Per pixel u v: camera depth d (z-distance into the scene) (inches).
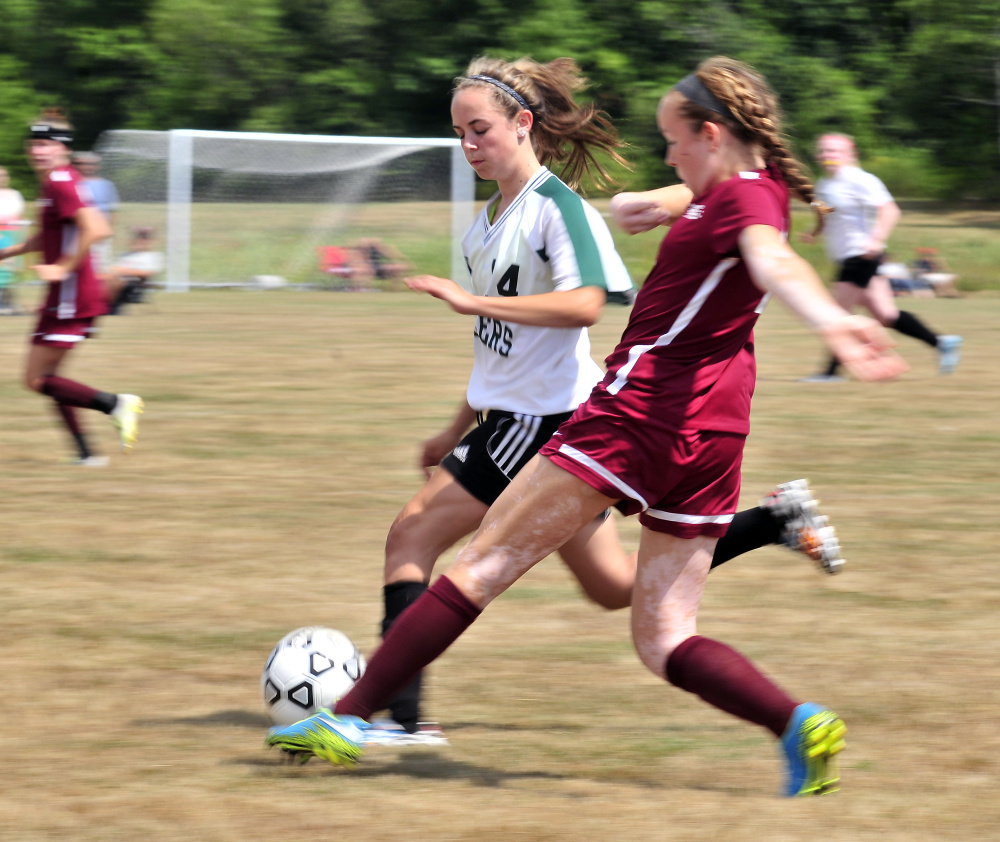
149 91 5059.1
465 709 528.7
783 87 5231.3
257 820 407.8
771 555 783.7
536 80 504.7
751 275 393.4
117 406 1027.9
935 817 409.4
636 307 425.4
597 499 420.5
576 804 422.6
